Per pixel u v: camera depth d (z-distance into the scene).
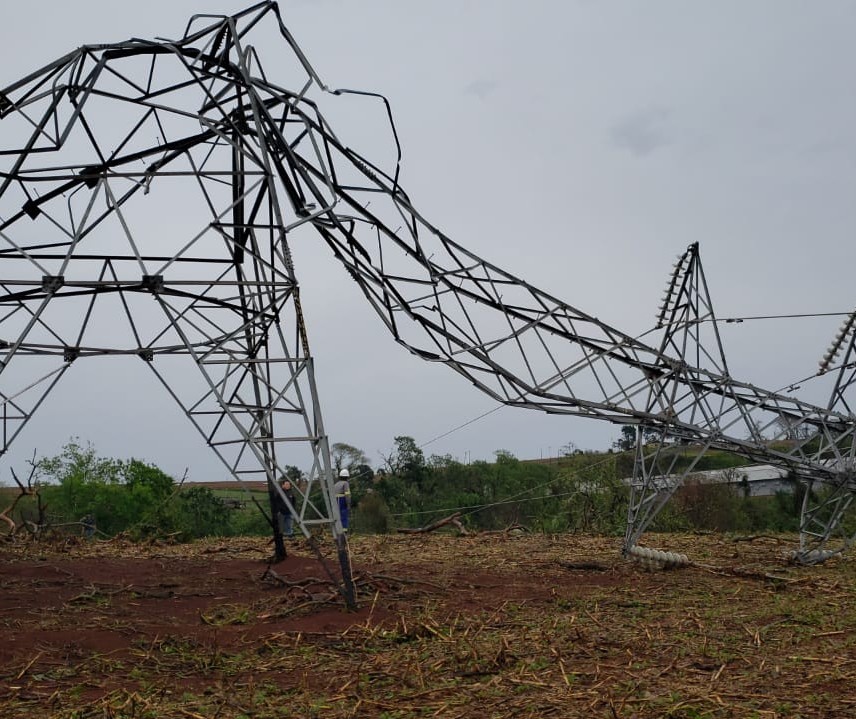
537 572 16.66
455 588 14.66
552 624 11.65
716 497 35.44
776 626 11.48
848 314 17.69
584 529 27.73
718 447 17.38
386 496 42.62
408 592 14.02
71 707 8.39
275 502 18.08
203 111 13.62
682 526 30.08
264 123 13.51
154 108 12.74
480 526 41.28
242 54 12.83
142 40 12.67
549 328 15.34
